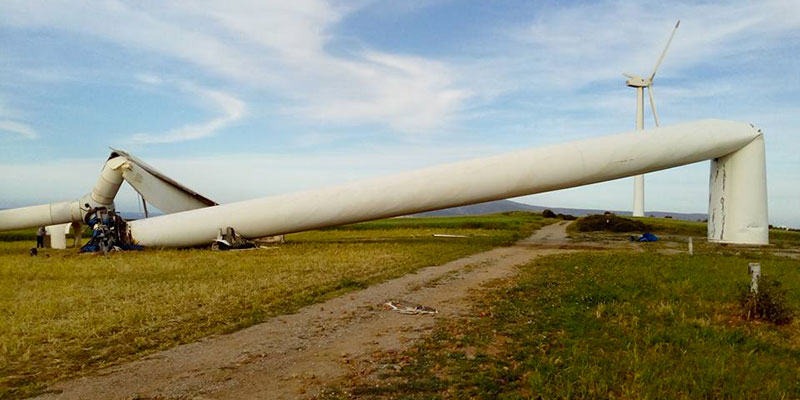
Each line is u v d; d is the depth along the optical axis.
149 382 6.73
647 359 7.12
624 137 25.48
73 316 10.52
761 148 26.44
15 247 35.16
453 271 16.97
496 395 6.09
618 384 6.33
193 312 10.80
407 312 10.58
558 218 84.25
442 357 7.53
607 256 21.27
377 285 14.16
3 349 8.18
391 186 26.62
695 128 25.97
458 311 10.75
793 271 16.61
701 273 15.77
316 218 27.56
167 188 31.17
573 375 6.55
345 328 9.44
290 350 8.10
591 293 12.25
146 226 28.52
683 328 8.95
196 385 6.59
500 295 12.48
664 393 5.98
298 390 6.34
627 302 11.22
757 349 7.99
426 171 26.61
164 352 8.09
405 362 7.33
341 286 13.97
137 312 10.67
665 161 25.45
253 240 29.33
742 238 26.97
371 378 6.70
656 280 14.34
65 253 27.67
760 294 9.95
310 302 11.86
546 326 9.24
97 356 7.89
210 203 31.89
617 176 25.78
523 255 22.19
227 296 12.52
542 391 6.05
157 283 14.84
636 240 32.09
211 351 8.10
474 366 7.09
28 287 14.56
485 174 25.67
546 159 25.22
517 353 7.63
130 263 20.42
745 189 26.67
